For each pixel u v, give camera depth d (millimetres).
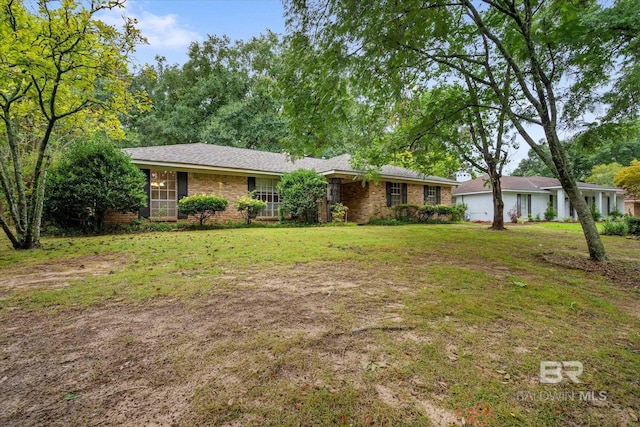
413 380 1763
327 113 5629
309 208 12930
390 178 15594
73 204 8766
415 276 4145
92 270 4457
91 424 1410
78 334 2371
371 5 4262
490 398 1605
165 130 23156
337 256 5488
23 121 7418
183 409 1516
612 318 2775
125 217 10484
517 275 4316
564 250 6605
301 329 2449
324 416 1462
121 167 9359
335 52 4703
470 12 5914
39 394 1633
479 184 22359
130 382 1745
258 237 8266
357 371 1852
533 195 21125
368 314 2768
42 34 5406
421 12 4281
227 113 22484
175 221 11586
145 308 2928
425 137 8109
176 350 2115
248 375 1811
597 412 1520
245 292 3422
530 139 6090
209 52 26016
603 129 6223
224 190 12703
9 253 5863
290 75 5438
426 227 12391
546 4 5879
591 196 22766
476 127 10656
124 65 6355
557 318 2744
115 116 7484
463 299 3180
